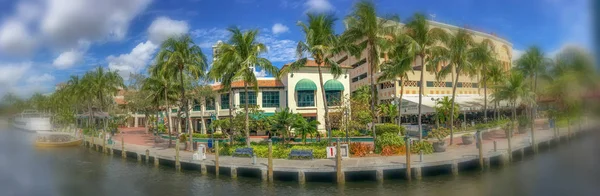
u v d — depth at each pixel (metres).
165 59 38.38
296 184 24.89
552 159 26.23
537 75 36.25
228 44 34.78
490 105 53.06
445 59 37.28
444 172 26.22
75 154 45.25
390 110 51.91
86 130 64.56
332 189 23.44
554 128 33.75
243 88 51.91
